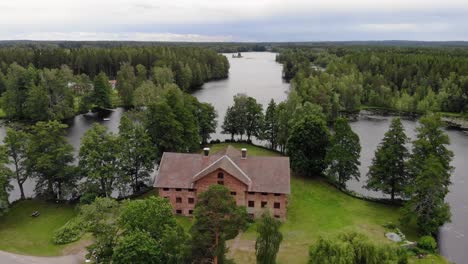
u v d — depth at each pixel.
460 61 157.12
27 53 167.75
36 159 57.06
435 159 50.09
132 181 62.72
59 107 117.44
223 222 33.88
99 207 38.88
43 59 163.50
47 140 57.22
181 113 73.69
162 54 190.50
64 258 43.31
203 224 33.84
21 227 51.00
